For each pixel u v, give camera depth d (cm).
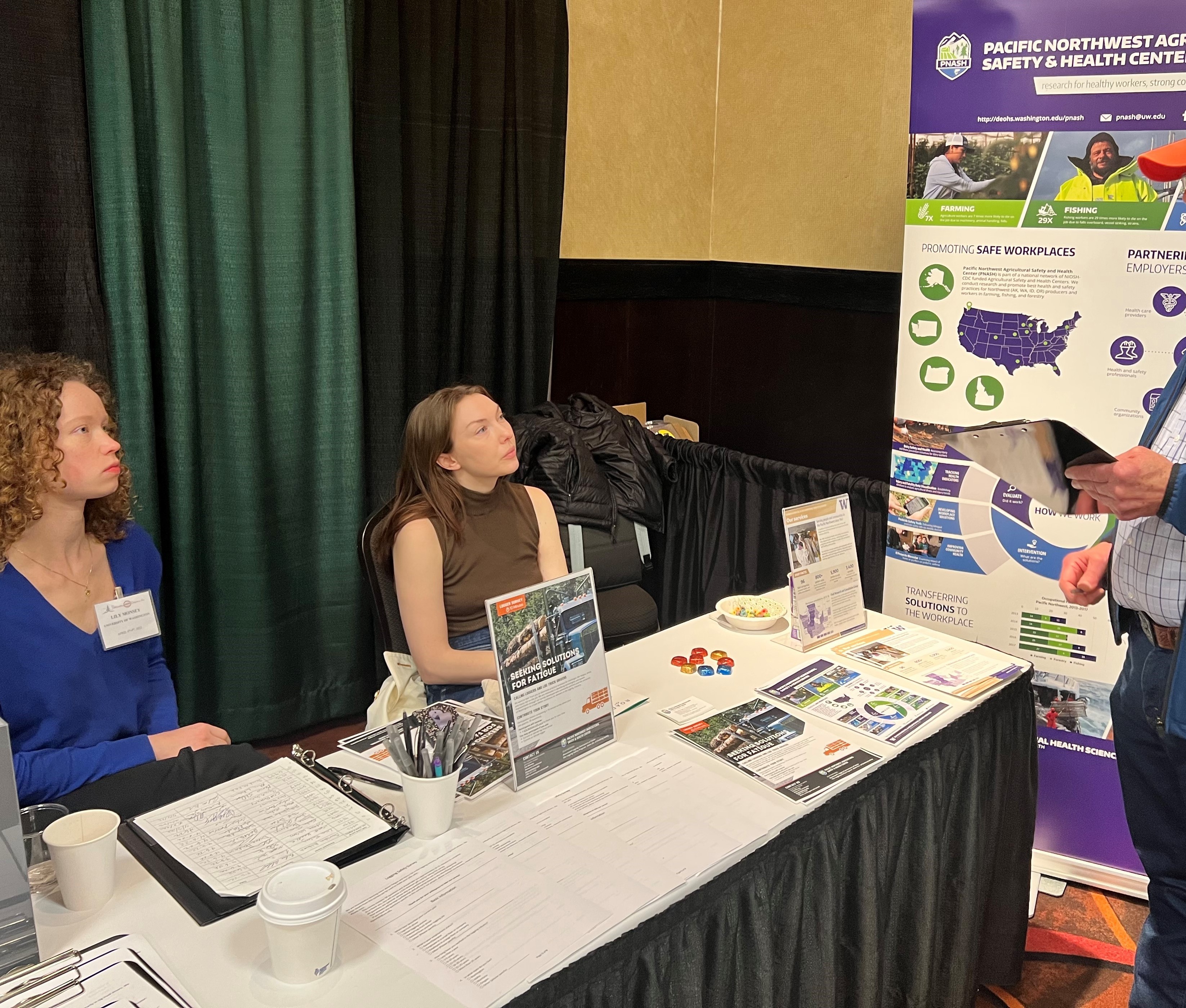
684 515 359
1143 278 219
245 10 272
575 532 309
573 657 161
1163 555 208
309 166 290
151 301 276
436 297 325
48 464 166
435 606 215
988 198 232
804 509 210
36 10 236
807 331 374
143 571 196
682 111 387
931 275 243
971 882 190
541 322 353
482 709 177
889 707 183
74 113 246
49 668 171
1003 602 249
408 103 305
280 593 309
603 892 128
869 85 341
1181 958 211
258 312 290
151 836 136
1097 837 252
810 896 156
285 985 111
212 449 291
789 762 163
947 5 228
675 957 133
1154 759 218
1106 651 239
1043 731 252
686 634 217
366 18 293
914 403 251
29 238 245
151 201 270
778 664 202
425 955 117
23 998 106
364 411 318
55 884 126
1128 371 225
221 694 306
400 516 217
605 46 358
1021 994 221
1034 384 236
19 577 171
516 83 324
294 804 144
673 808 148
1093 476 203
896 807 170
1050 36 219
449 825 142
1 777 109
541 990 113
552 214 346
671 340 405
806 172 368
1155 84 211
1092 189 221
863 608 222
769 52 372
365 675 329
